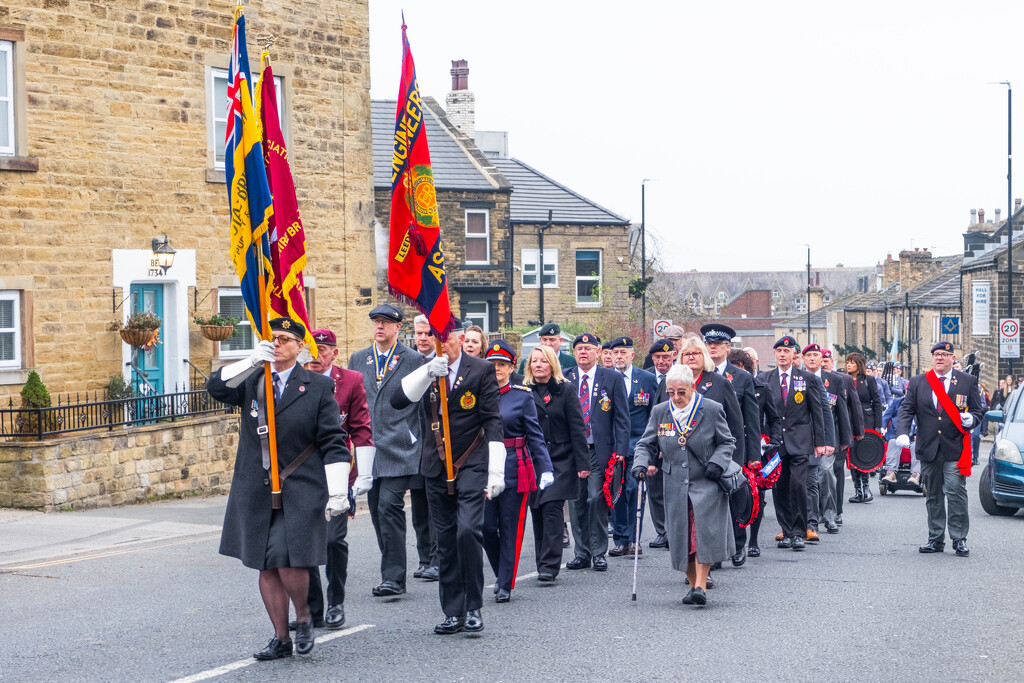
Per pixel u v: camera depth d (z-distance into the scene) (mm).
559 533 10711
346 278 22344
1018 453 15875
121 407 17172
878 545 13234
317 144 21750
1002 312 47406
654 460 10000
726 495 9672
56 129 17547
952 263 79750
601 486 11562
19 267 17062
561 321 43812
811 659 7652
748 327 122938
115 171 18328
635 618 8984
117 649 7801
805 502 12984
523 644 8031
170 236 19188
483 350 10500
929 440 12469
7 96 17109
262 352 7203
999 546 13094
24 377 16938
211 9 19750
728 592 10164
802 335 101500
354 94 22453
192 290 19531
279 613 7492
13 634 8258
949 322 45938
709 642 8148
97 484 15555
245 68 7891
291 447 7328
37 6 17312
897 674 7285
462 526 8250
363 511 16109
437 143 41938
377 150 39750
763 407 12492
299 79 21406
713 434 9539
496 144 61812
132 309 18625
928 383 12562
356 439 8883
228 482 18375
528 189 45188
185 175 19391
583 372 11891
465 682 6984
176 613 9016
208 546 12586
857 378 17938
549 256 43812
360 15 22531
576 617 9016
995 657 7758
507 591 9633
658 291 54469
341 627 8531
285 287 7734
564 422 10789
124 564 11344
